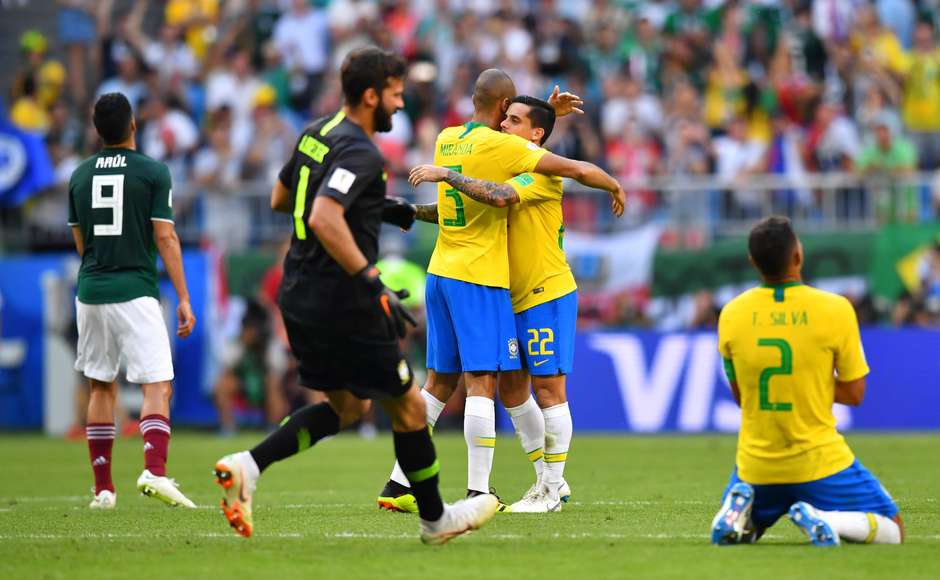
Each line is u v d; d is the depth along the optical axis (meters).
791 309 19.81
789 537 21.97
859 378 19.89
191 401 59.19
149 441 28.25
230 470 19.42
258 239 62.44
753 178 64.25
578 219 59.66
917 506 27.66
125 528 24.19
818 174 66.38
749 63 70.88
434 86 70.31
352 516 26.17
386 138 65.75
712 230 59.59
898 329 55.81
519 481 35.88
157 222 28.23
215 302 58.91
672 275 58.62
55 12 76.81
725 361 20.38
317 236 19.06
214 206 62.50
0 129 63.69
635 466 40.12
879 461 40.66
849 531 19.86
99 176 28.23
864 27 73.00
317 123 20.25
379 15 75.69
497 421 58.91
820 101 68.62
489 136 26.14
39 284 60.22
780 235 19.84
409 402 20.02
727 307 20.36
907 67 71.75
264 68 74.31
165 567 18.62
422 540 20.88
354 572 18.03
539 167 25.75
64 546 21.19
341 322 19.44
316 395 57.97
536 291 26.84
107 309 28.25
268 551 20.25
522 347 27.03
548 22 72.81
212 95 72.44
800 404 19.77
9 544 21.53
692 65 70.56
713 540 20.38
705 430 56.09
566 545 20.77
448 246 26.70
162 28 77.31
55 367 59.78
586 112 67.56
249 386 58.91
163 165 28.47
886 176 59.47
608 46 72.31
